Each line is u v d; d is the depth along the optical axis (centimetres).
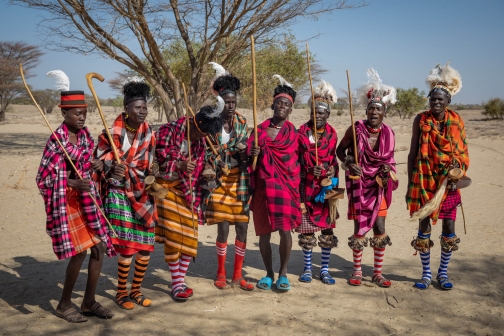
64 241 397
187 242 474
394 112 5641
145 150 444
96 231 412
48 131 2997
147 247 452
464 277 543
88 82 411
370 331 418
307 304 476
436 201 492
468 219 785
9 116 5331
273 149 497
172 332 410
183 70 2072
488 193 984
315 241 539
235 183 506
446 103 498
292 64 1881
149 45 1496
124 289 462
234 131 500
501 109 4588
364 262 609
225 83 488
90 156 419
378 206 512
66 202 401
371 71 521
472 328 423
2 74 3997
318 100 521
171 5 1451
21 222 778
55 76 401
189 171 454
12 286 505
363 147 516
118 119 438
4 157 1498
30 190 1009
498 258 602
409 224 781
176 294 477
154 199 454
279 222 491
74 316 425
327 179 510
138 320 432
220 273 518
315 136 504
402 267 583
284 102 501
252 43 479
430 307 468
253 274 563
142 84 436
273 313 452
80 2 1337
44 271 555
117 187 439
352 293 505
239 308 463
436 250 645
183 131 470
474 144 1931
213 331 414
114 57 1476
